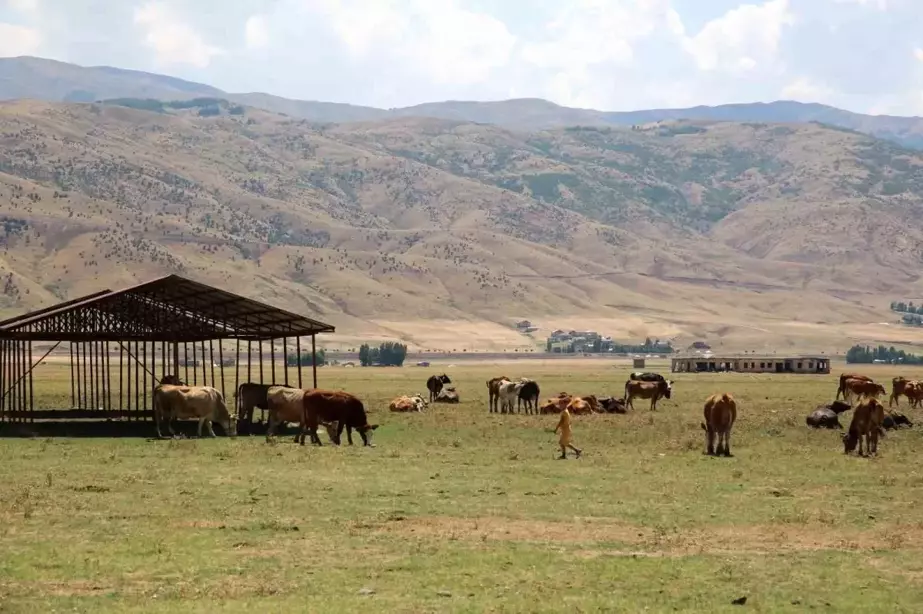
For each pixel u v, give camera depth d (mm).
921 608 19000
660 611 18547
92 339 54719
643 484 32562
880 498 30469
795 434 49938
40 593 19250
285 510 27328
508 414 61750
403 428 51750
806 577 21031
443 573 20969
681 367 182625
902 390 72812
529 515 27062
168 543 23250
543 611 18422
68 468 35562
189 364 167125
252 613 17984
